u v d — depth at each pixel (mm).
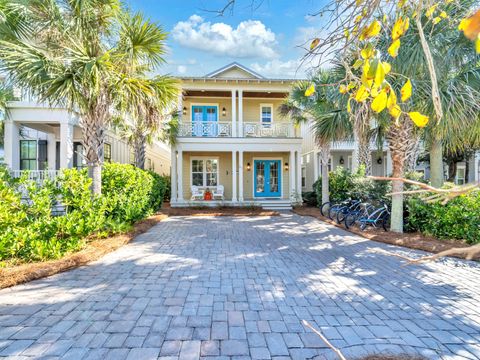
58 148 11289
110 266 4102
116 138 12906
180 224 7984
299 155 12281
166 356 2053
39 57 4535
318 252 4957
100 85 4922
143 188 7766
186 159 13570
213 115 13625
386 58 3902
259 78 12156
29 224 4238
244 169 13805
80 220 4668
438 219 5395
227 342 2232
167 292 3184
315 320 2592
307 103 8398
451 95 4570
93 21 5031
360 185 8328
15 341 2217
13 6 4316
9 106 8438
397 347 2188
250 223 8203
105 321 2531
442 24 4102
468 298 3076
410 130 5863
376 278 3676
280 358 2051
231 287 3348
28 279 3449
